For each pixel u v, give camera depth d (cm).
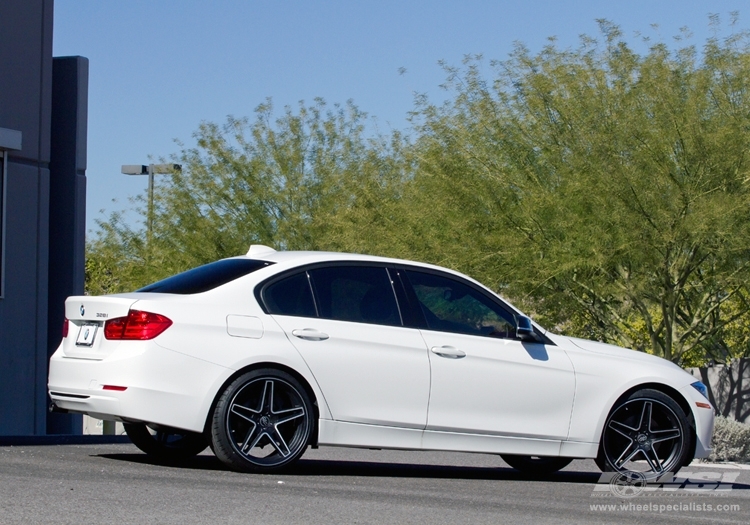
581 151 1978
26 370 1611
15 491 658
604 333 2234
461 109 2189
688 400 974
